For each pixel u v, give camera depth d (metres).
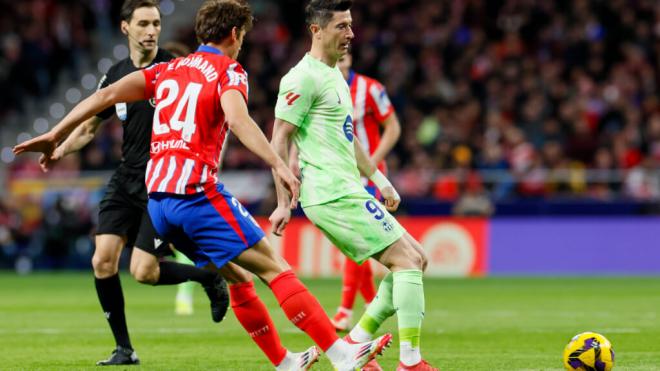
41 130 70.25
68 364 18.92
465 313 30.70
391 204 17.62
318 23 16.38
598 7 69.00
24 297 38.47
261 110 65.44
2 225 57.66
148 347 21.78
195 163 14.48
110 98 15.38
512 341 22.86
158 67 15.59
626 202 51.88
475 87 65.12
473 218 51.72
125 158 19.70
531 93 62.97
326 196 16.00
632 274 50.78
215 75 14.66
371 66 67.50
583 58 66.69
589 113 61.81
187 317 29.59
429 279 49.03
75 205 56.78
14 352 21.03
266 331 15.25
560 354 20.31
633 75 64.56
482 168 55.00
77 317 29.95
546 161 55.50
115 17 77.69
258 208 53.97
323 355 19.88
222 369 18.05
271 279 14.60
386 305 16.88
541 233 51.44
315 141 16.23
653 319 28.42
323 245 51.25
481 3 70.94
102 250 19.05
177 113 14.70
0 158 68.06
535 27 69.75
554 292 39.91
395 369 17.94
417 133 61.31
